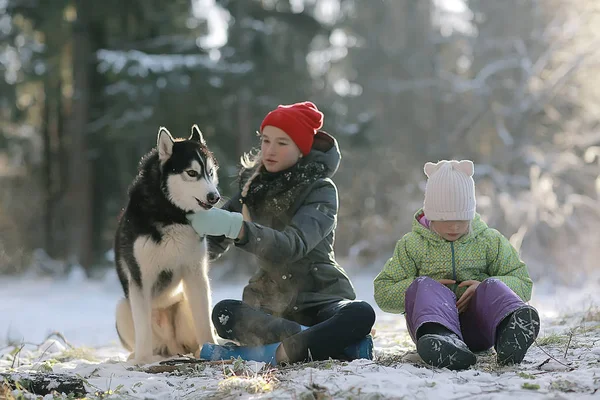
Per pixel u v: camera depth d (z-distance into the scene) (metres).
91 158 23.31
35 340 8.21
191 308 4.73
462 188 4.10
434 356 3.62
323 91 30.58
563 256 17.58
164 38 22.86
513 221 17.91
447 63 30.19
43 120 27.64
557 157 21.81
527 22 25.52
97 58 22.08
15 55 23.95
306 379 3.43
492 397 3.04
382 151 25.80
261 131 4.81
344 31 31.84
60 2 21.36
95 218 24.59
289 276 4.48
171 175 4.52
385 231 22.14
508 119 24.17
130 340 4.96
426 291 3.90
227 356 4.25
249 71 21.61
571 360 3.81
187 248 4.59
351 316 4.02
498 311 3.74
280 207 4.60
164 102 21.23
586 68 23.64
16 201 28.36
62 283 20.09
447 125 27.97
